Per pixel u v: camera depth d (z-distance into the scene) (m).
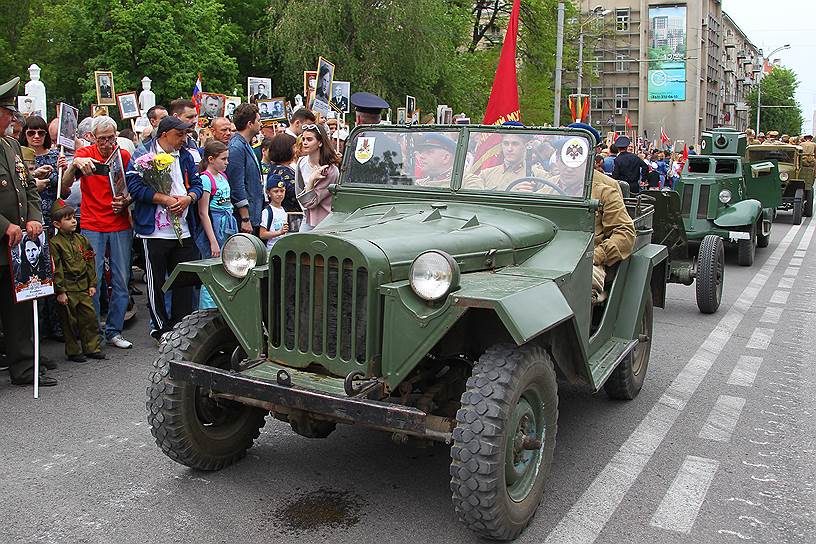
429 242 3.89
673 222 8.28
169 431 4.00
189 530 3.63
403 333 3.51
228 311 3.99
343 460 4.50
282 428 5.03
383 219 4.36
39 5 31.97
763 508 3.98
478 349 3.96
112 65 26.56
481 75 34.97
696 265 8.91
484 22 40.88
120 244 6.82
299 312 3.76
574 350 4.08
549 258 4.39
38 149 7.34
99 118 6.61
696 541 3.62
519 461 3.62
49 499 3.93
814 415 5.45
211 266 4.05
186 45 27.91
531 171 4.80
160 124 6.56
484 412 3.33
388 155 5.12
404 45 26.27
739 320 8.62
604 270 5.53
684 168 12.75
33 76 10.62
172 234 6.67
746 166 14.47
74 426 4.98
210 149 6.93
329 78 10.91
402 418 3.25
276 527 3.68
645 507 3.97
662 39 77.62
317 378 3.65
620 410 5.54
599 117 80.69
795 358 6.99
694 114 77.88
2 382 5.93
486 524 3.38
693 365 6.76
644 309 5.80
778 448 4.82
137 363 6.44
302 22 25.23
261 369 3.80
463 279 3.76
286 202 7.99
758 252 14.38
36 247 5.56
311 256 3.69
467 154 4.92
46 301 7.11
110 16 26.98
